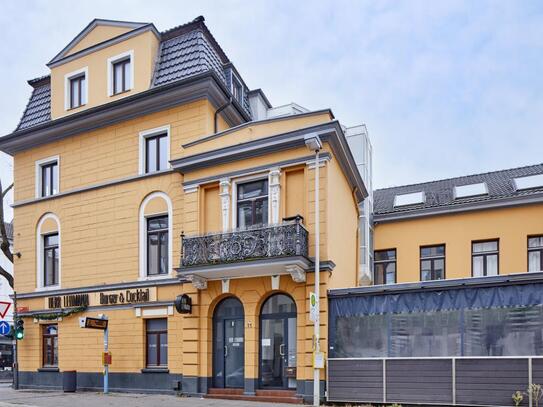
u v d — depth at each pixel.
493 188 21.66
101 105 17.55
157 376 15.55
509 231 19.73
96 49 18.73
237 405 12.28
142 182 17.00
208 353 14.50
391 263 22.03
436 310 12.14
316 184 12.97
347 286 16.64
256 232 13.44
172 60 17.52
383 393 12.05
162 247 16.55
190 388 14.41
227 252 13.64
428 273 21.20
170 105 16.77
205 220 15.42
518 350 11.10
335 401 12.55
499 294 11.50
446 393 11.38
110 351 16.50
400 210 22.14
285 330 13.80
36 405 12.81
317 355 12.15
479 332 11.56
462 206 20.61
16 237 19.81
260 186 14.82
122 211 17.27
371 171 22.52
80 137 18.67
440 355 11.91
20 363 18.64
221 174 15.07
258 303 14.02
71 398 14.30
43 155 19.55
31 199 19.52
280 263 12.84
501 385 10.86
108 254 17.28
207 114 16.28
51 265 18.98
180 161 15.66
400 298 12.62
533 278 11.16
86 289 17.42
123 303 16.55
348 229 17.25
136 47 17.88
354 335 12.97
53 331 18.28
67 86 19.36
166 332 15.88
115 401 13.44
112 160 17.77
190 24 17.89
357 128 21.56
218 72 17.58
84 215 18.09
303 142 13.95
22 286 19.25
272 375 13.73
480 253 20.28
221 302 14.89
